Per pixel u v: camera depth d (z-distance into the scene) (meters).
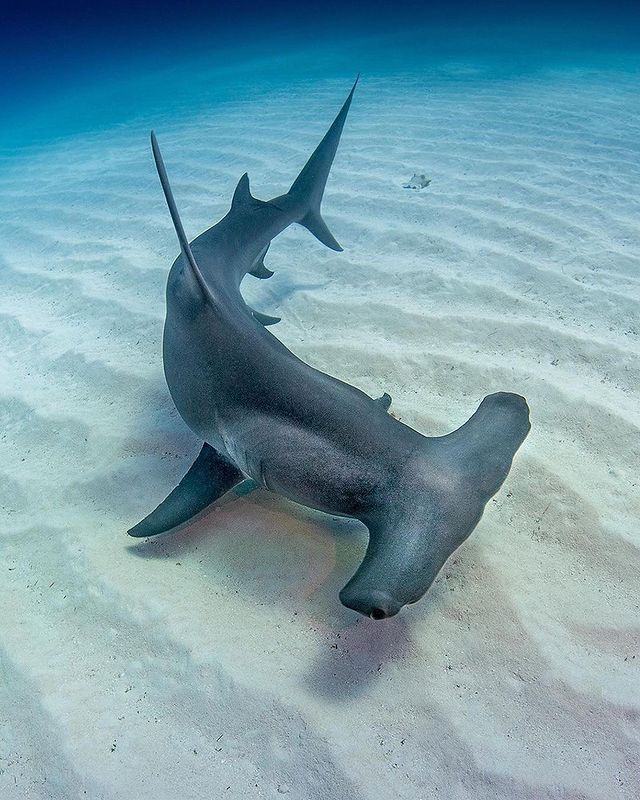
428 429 3.24
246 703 2.09
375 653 2.21
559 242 5.14
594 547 2.55
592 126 8.46
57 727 2.06
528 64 14.46
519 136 8.12
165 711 2.10
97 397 3.82
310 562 2.56
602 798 1.82
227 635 2.30
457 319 4.16
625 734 1.96
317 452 2.28
